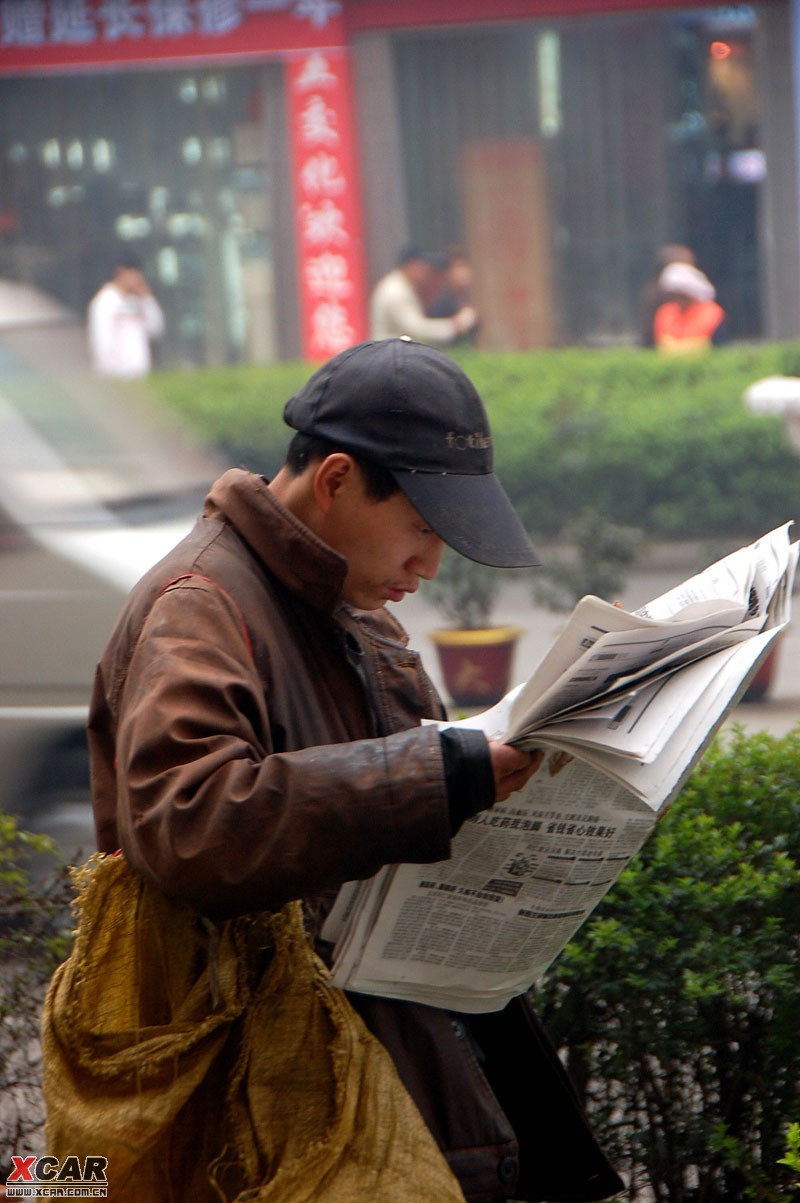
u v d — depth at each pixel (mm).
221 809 6391
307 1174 6855
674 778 6613
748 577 7715
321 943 7406
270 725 7188
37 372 23906
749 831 10539
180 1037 6938
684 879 9938
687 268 48156
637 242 50906
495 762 6586
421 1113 7328
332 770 6422
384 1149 6961
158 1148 7137
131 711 6812
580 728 6605
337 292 52250
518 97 50656
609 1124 10156
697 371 45906
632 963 9781
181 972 7152
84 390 23500
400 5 50188
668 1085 10086
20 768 18297
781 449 43031
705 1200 10188
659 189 50531
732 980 9883
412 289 47375
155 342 50094
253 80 51312
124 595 18797
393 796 6379
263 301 52688
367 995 7398
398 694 8078
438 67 50719
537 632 33094
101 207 52312
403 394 7266
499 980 7598
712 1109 10102
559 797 6957
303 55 50781
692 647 6859
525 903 7293
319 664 7609
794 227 49844
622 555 30219
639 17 49656
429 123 51062
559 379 46125
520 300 51656
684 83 49906
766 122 49625
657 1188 10195
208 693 6723
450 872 7051
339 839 6363
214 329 52844
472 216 51438
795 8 48719
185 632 6980
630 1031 9859
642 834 7309
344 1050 7035
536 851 7105
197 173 52000
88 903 7258
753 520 43594
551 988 10125
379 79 50938
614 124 50406
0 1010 11055
